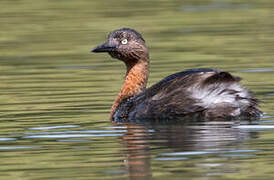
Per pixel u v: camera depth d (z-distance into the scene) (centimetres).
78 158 1477
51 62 2817
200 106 1755
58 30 3509
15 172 1390
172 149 1510
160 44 3159
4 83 2423
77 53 2991
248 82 2309
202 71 1827
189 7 4172
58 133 1703
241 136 1597
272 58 2734
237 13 3912
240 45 3044
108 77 2495
